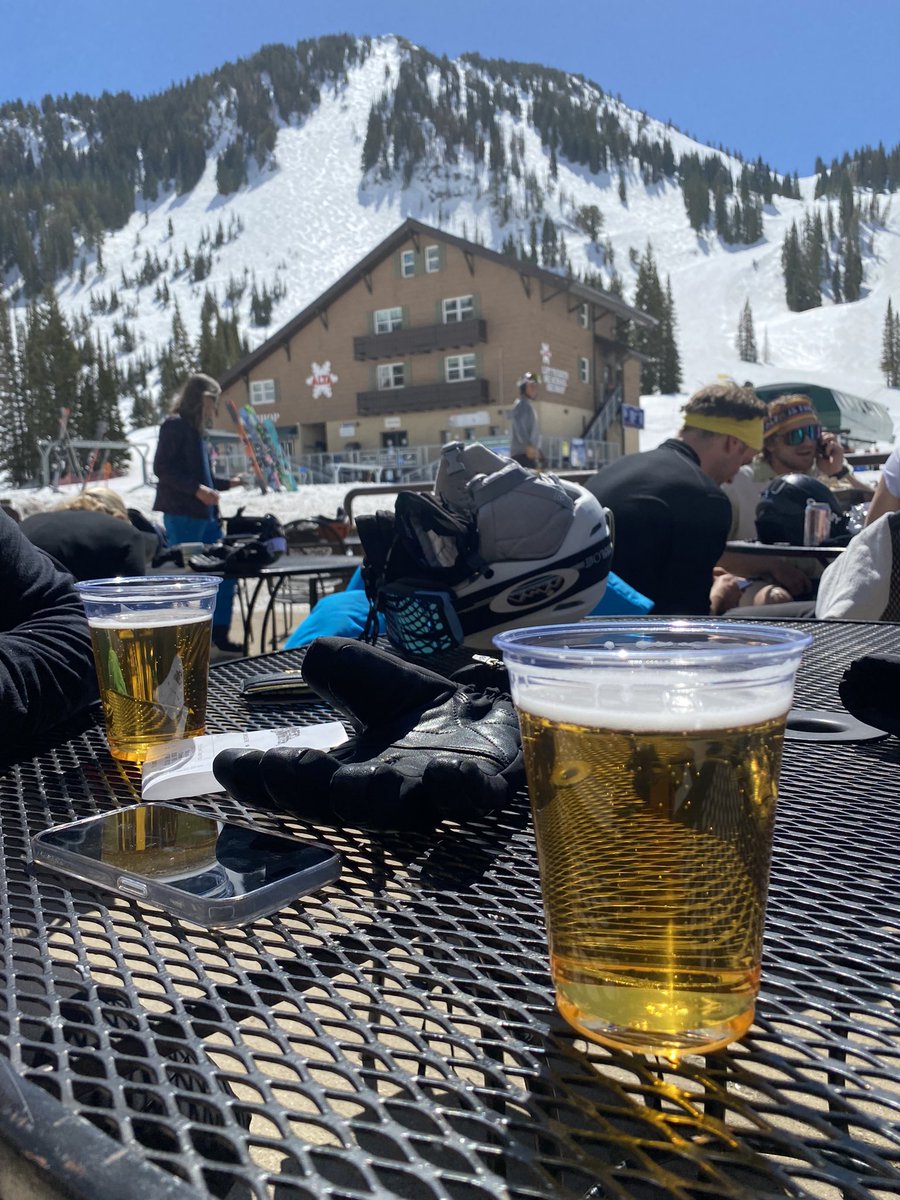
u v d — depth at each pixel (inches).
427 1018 21.2
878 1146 16.7
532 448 457.4
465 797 30.4
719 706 18.5
